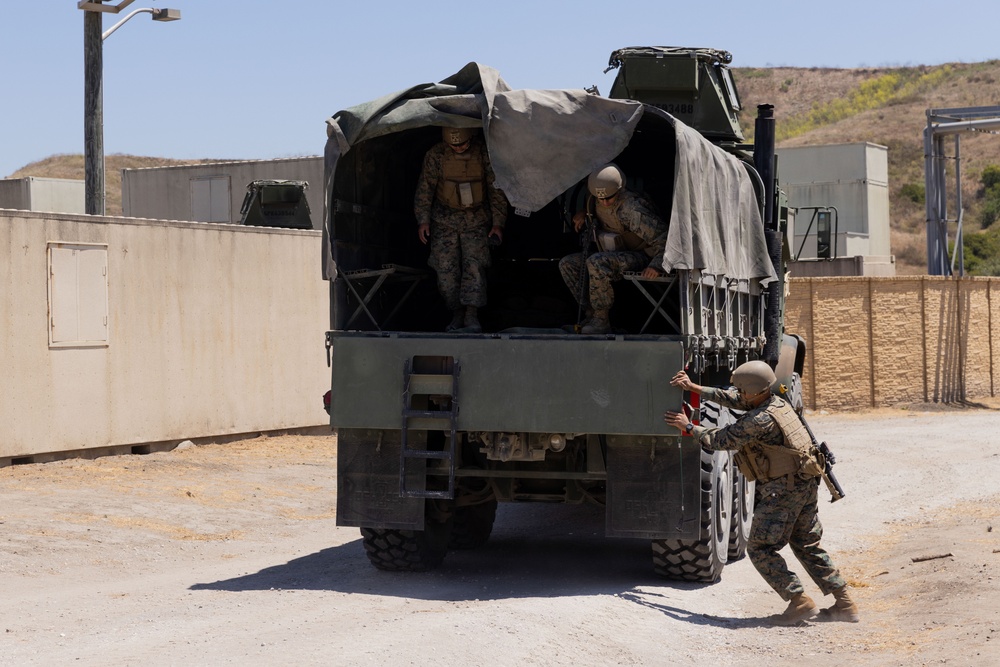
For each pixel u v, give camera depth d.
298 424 18.48
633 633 7.15
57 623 7.35
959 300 30.61
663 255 8.05
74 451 15.06
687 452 8.30
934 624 7.17
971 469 16.11
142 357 15.97
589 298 8.88
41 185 38.78
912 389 29.22
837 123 113.56
